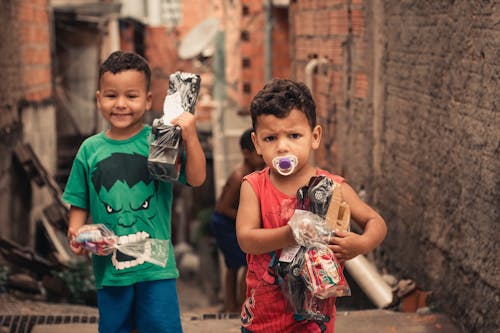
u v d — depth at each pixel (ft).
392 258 19.13
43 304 20.38
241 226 9.55
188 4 70.13
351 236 9.08
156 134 10.82
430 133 16.28
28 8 31.35
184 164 11.29
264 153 9.36
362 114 21.72
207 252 51.08
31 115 31.50
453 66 14.90
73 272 23.09
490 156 13.14
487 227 13.29
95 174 11.25
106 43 53.11
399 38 18.45
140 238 11.14
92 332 15.43
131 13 66.33
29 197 30.55
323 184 9.08
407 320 15.49
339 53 24.12
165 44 68.85
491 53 13.01
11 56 27.99
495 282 12.99
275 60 44.80
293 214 9.31
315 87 27.73
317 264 9.00
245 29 46.93
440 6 15.57
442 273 15.60
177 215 74.90
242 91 47.60
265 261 9.63
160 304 11.17
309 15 28.35
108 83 11.10
